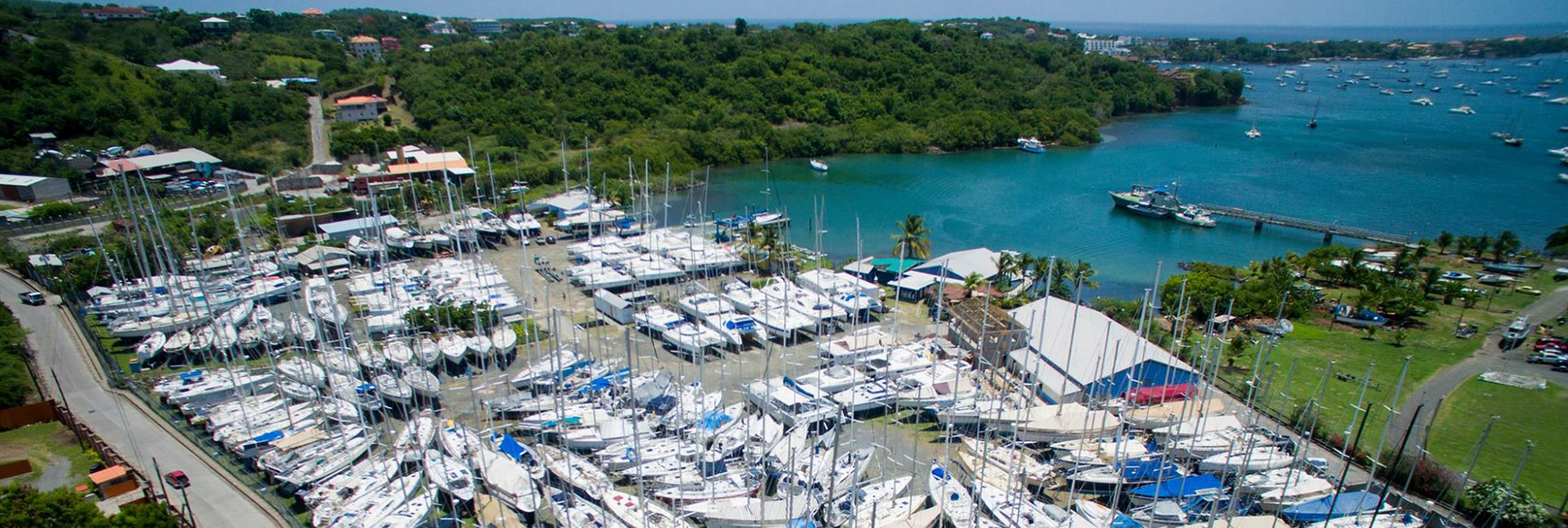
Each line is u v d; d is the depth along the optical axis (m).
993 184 180.50
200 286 83.56
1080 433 61.50
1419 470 55.25
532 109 196.75
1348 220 147.88
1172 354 70.62
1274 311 89.44
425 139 177.88
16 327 76.69
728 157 199.25
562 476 55.28
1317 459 58.22
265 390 69.06
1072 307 81.56
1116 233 140.62
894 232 138.75
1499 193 167.62
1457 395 71.75
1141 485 56.28
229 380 68.81
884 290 100.94
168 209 119.75
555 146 183.38
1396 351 81.94
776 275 104.44
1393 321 90.12
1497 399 70.88
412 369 70.44
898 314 91.81
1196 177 186.12
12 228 112.75
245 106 167.25
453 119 186.62
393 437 61.16
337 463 56.81
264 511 53.75
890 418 67.81
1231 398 70.69
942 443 63.84
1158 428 62.25
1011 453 55.47
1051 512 53.06
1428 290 98.00
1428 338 85.56
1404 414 68.00
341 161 161.88
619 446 59.69
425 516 51.72
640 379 68.75
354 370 70.38
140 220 104.44
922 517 52.72
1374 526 49.91
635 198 145.50
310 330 79.69
